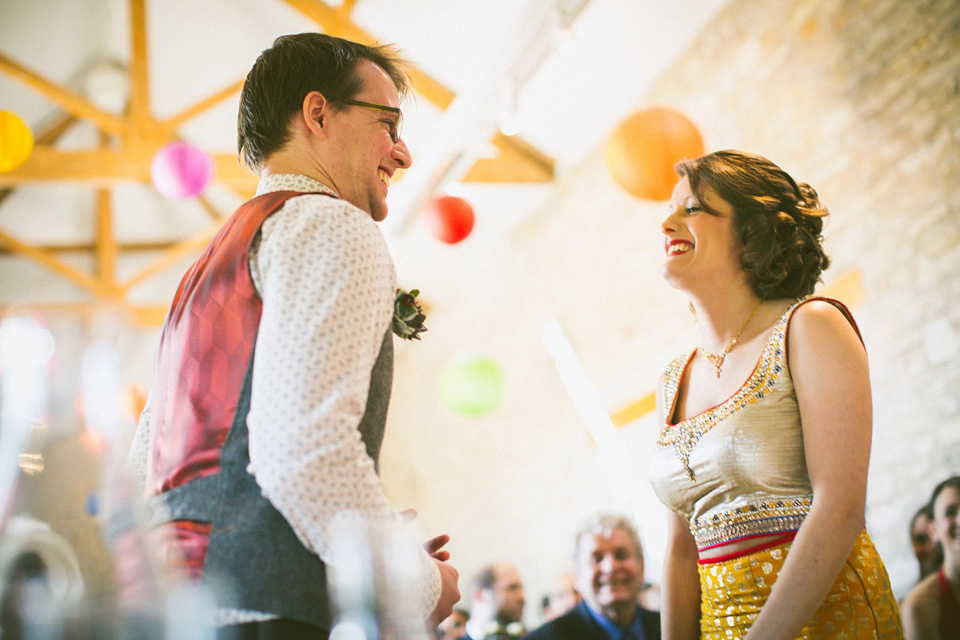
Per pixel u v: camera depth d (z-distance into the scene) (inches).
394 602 40.9
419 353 466.3
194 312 50.9
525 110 331.6
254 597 42.8
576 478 332.2
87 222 429.1
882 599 56.1
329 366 44.3
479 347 407.8
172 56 341.7
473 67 300.5
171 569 43.4
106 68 348.2
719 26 271.6
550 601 224.5
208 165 241.3
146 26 321.1
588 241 337.7
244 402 47.3
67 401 38.3
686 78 286.2
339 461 42.5
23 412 37.5
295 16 313.6
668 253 68.6
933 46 202.1
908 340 201.0
